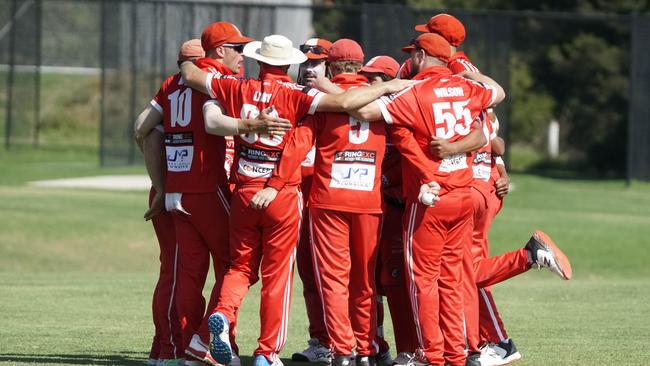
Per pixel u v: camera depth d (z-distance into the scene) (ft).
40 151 388.98
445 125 85.40
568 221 270.67
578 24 470.39
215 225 89.56
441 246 86.79
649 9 460.55
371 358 89.81
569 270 91.09
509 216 275.18
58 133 431.02
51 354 97.55
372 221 86.84
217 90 86.38
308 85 95.25
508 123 347.77
